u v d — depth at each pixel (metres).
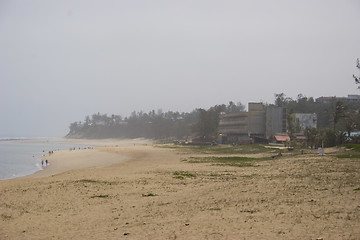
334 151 65.31
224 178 33.47
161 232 14.39
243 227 14.34
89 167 59.75
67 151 122.44
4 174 57.75
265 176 32.78
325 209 16.64
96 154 94.31
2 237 15.22
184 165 52.34
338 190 21.95
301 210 16.80
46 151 142.50
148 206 20.72
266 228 13.95
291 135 116.12
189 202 21.16
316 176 29.95
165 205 20.70
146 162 63.19
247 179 31.36
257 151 85.19
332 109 159.00
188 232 14.11
